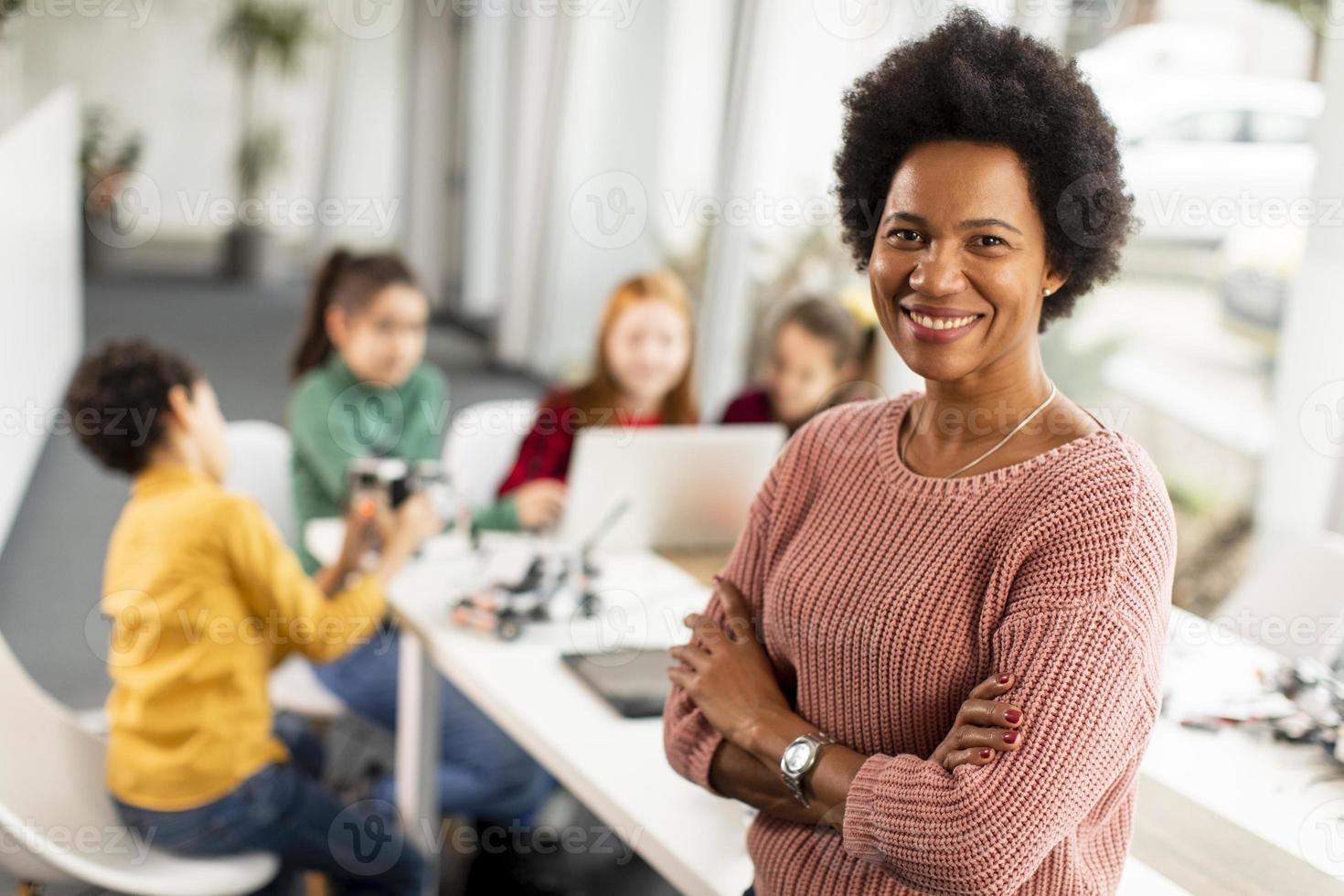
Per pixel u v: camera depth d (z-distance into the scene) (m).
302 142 9.63
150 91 9.25
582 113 6.27
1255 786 1.66
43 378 5.07
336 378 2.86
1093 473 1.01
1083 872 1.07
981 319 1.04
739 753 1.22
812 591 1.14
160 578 1.92
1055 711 0.95
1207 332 3.45
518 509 2.67
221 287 9.29
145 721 1.91
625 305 2.83
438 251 8.48
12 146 4.35
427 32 8.10
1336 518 3.05
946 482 1.09
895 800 1.00
